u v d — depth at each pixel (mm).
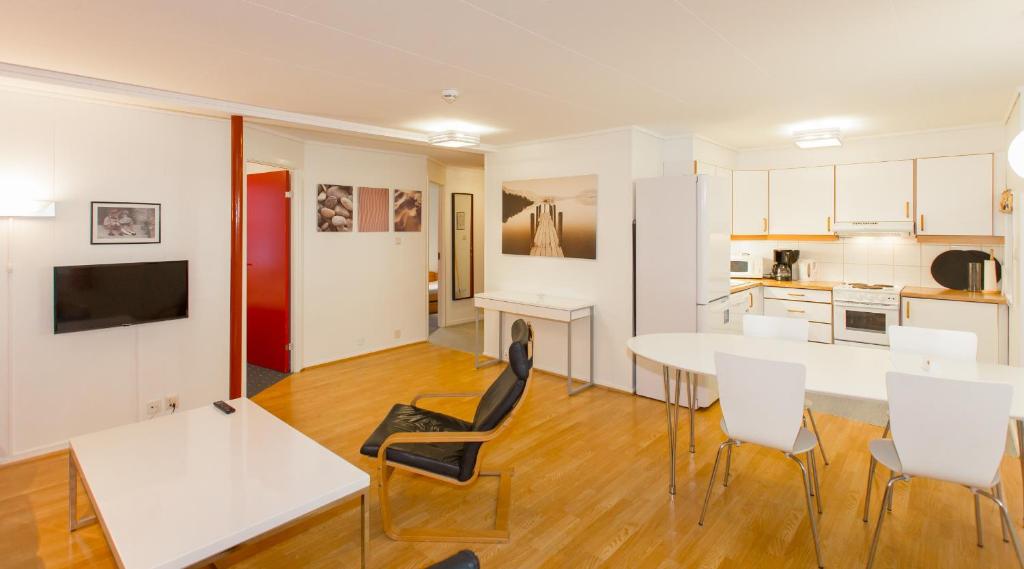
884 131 4621
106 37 2391
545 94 3396
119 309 3428
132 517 1701
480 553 2324
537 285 5223
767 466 3145
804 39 2428
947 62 2760
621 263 4543
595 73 2947
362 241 5742
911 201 4652
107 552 2348
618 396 4500
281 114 3916
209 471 2014
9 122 3059
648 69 2879
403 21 2225
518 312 4809
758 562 2246
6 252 3090
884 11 2123
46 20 2193
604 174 4594
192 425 2461
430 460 2424
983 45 2502
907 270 4996
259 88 3264
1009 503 2682
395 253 6109
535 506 2715
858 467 3113
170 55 2637
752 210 5516
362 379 4984
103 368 3480
